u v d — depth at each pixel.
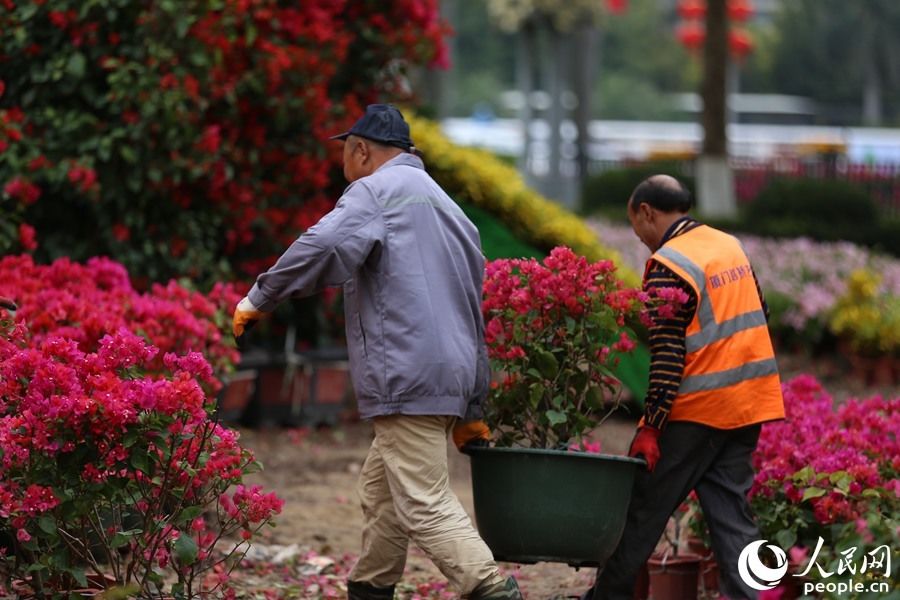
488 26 117.00
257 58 15.27
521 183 17.52
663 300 8.66
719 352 8.72
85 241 14.87
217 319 11.65
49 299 10.48
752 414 8.76
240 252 16.61
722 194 36.16
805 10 111.31
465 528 8.09
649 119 117.75
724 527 8.86
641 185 9.16
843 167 44.88
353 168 8.60
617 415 19.41
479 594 8.00
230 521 8.30
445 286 8.18
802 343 25.22
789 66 112.50
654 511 8.85
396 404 8.04
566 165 50.84
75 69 13.88
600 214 39.88
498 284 8.88
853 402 10.73
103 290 11.85
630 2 119.94
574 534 8.29
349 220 8.01
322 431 17.64
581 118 59.75
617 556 8.91
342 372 18.03
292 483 14.45
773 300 25.38
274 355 17.41
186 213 15.23
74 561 7.99
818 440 10.07
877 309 23.73
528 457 8.25
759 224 34.12
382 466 8.51
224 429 8.41
